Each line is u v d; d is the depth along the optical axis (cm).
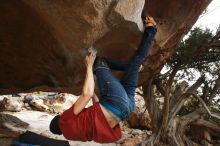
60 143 729
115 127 510
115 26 684
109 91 500
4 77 1166
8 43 1001
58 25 703
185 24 998
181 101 1504
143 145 1423
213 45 1408
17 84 1184
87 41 689
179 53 1429
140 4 664
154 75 1227
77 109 493
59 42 866
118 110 494
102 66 536
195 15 991
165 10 986
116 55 885
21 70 1116
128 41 822
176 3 974
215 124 1600
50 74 1087
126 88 541
